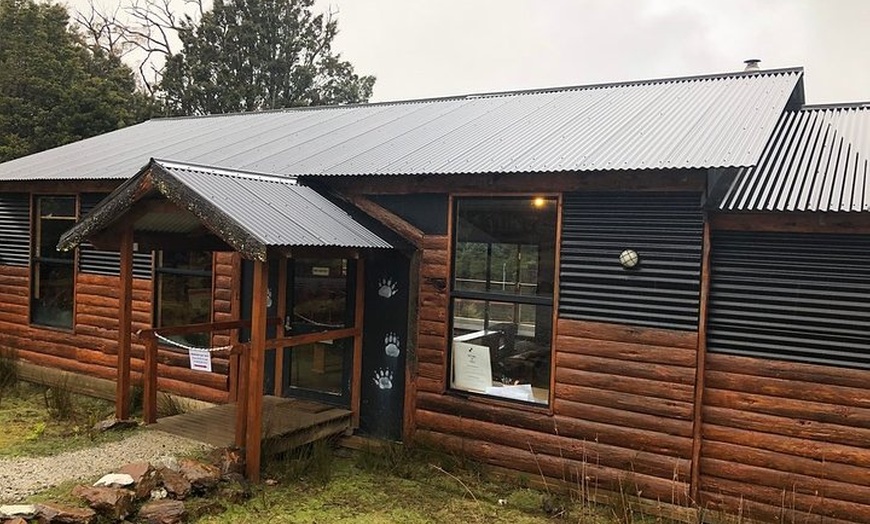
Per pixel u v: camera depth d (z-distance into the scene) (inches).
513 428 222.2
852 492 177.5
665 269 196.9
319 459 225.1
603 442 206.4
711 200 189.8
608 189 204.1
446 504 201.6
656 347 198.2
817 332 181.3
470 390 234.1
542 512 197.9
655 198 197.8
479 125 301.3
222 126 414.3
